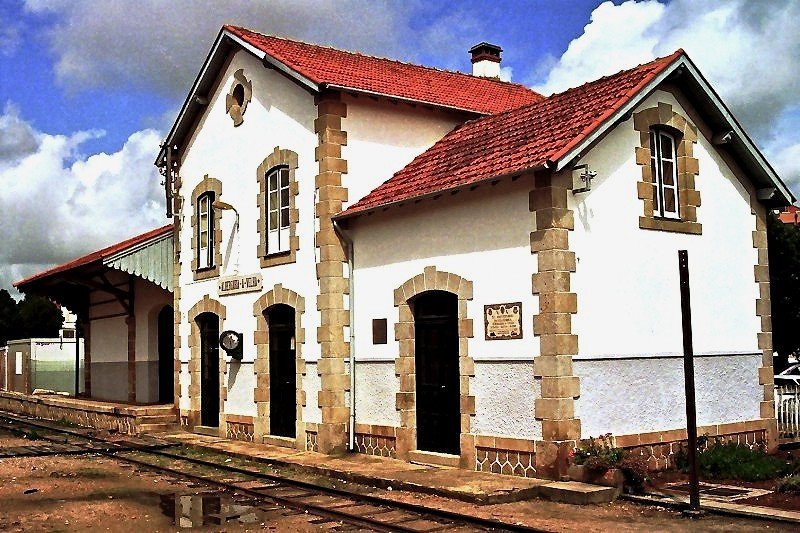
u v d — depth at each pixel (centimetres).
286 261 1678
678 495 1130
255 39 1769
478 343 1317
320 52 1834
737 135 1468
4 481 1366
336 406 1550
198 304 1977
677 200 1431
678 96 1427
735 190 1512
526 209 1253
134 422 2017
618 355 1270
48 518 1079
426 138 1716
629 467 1148
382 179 1638
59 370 3067
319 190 1585
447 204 1383
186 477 1402
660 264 1356
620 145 1322
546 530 957
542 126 1393
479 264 1322
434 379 1423
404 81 1798
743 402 1466
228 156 1888
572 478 1176
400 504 1121
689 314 1068
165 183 2092
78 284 2572
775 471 1266
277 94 1728
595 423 1229
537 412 1217
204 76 1923
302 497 1206
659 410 1318
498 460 1276
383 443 1488
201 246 2002
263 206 1756
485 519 1014
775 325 2036
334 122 1586
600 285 1263
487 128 1588
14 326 5894
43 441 1956
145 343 2384
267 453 1566
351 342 1560
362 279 1548
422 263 1424
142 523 1049
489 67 2302
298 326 1638
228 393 1842
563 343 1202
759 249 1541
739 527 973
